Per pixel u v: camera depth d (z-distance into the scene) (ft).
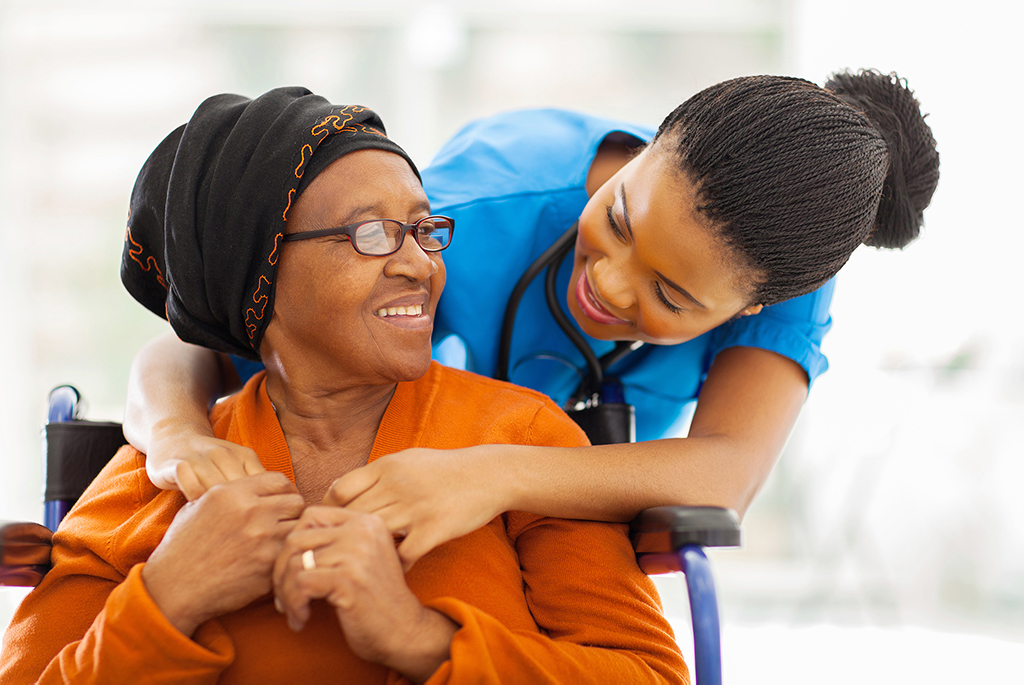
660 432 4.70
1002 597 10.25
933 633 9.65
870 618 10.30
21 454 11.18
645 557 2.91
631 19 11.48
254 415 3.00
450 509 2.48
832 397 11.15
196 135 2.92
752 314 3.74
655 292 3.23
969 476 10.49
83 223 11.44
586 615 2.73
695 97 3.14
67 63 11.37
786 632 9.70
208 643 2.42
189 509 2.44
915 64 10.96
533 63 11.59
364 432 2.97
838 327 11.12
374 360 2.71
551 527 2.89
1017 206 10.59
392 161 2.82
